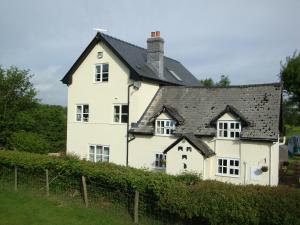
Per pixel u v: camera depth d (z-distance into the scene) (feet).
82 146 85.61
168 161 66.85
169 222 42.16
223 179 65.41
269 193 35.83
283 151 97.66
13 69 100.94
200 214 38.52
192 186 40.57
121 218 44.86
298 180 74.49
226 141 65.72
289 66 150.00
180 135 70.08
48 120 120.26
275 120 63.10
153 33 84.89
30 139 88.94
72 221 43.55
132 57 82.28
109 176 48.67
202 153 63.26
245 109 68.08
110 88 81.00
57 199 53.47
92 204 50.34
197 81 106.52
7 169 64.64
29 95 103.14
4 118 94.53
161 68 85.25
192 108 74.90
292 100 154.71
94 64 83.76
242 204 36.14
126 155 77.92
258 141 62.08
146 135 75.10
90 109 84.48
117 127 79.82
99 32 81.30
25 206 49.90
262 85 71.61
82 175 52.65
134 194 45.70
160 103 79.92
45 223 42.73
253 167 62.64
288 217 33.63
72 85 87.66
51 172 57.72
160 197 41.42
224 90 75.36
